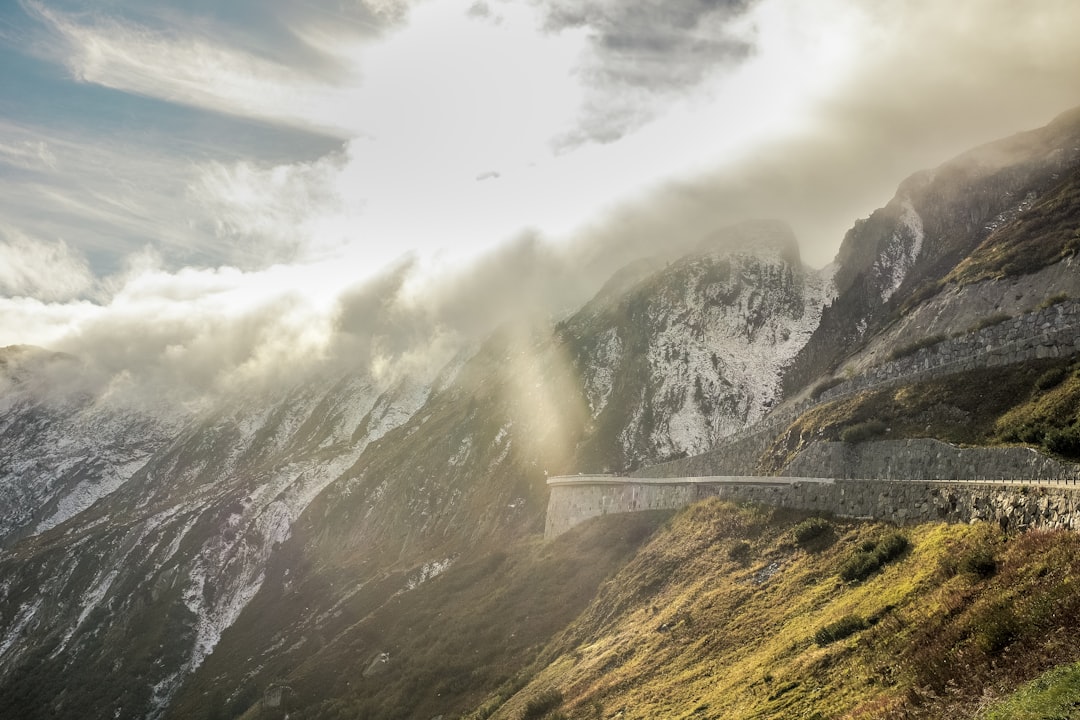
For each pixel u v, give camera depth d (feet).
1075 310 214.07
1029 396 190.49
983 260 317.42
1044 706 87.35
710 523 261.65
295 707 378.73
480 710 263.90
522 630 329.93
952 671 105.19
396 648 390.83
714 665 169.17
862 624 139.13
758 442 292.40
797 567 192.44
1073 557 111.45
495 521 528.22
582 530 391.04
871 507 191.52
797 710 123.54
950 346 255.50
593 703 190.19
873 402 239.71
